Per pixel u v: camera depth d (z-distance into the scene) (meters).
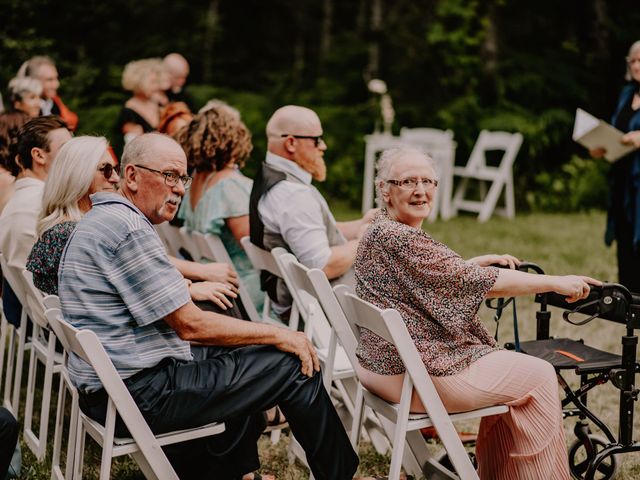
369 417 3.49
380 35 13.55
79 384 2.68
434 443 3.61
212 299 3.22
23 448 3.65
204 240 4.01
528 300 6.02
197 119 4.05
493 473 2.88
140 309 2.60
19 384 3.81
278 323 3.84
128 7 12.23
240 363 2.73
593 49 12.38
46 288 3.03
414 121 12.41
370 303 2.70
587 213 10.88
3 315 4.19
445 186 10.26
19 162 3.59
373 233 2.76
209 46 13.43
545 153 11.89
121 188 2.76
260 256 3.78
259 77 13.94
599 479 3.20
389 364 2.74
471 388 2.69
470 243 8.31
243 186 4.05
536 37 13.14
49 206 3.01
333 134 11.78
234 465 3.01
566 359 2.94
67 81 10.52
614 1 12.72
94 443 3.69
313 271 2.90
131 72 6.54
